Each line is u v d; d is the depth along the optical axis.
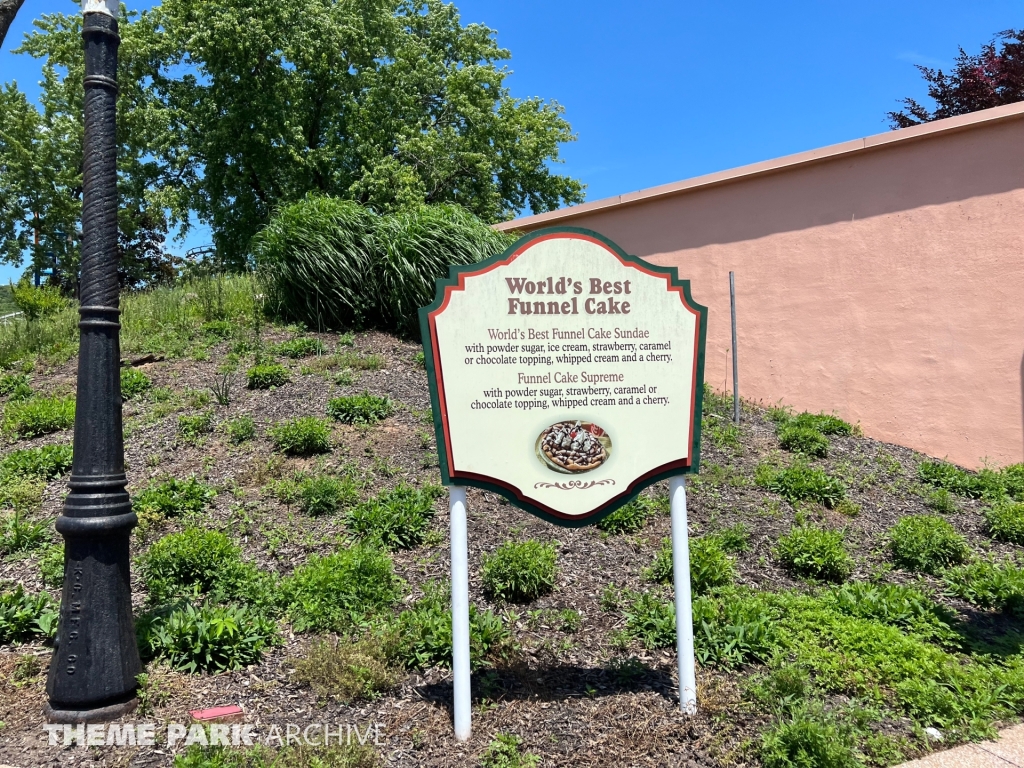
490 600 5.39
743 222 11.61
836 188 10.67
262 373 9.32
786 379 11.12
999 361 9.30
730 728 4.01
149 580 5.29
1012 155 9.24
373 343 11.11
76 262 29.00
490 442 4.18
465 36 31.02
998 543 7.10
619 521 6.54
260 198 26.64
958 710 4.21
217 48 22.95
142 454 7.64
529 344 4.25
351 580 5.21
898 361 10.08
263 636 4.72
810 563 6.04
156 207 23.75
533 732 3.97
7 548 6.00
